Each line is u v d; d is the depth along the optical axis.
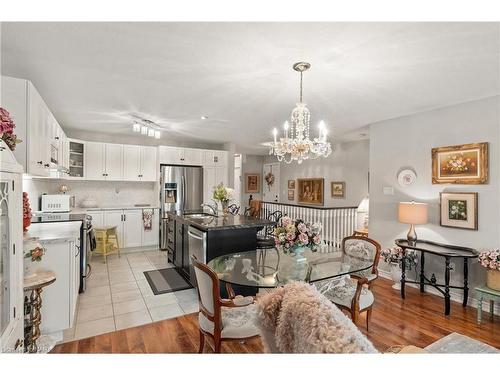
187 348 2.21
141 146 5.49
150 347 2.22
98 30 1.70
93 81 2.55
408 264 3.40
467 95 2.85
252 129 4.78
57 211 4.02
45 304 2.29
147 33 1.73
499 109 2.82
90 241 3.88
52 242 2.32
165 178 5.48
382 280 3.85
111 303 3.02
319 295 1.02
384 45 1.84
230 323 1.90
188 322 2.63
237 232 3.23
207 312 1.90
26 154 2.01
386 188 3.94
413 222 3.19
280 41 1.81
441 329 2.54
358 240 2.79
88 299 3.12
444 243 3.26
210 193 6.09
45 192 4.47
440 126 3.31
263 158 9.28
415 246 3.22
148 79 2.50
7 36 1.77
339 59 2.05
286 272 2.23
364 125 4.32
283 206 6.38
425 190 3.46
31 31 1.71
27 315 1.86
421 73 2.30
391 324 2.62
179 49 1.93
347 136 5.41
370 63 2.11
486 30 1.65
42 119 2.41
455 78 2.40
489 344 2.30
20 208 1.44
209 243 3.06
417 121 3.56
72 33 1.73
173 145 6.11
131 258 4.79
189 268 3.56
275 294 1.13
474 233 3.00
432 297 3.27
